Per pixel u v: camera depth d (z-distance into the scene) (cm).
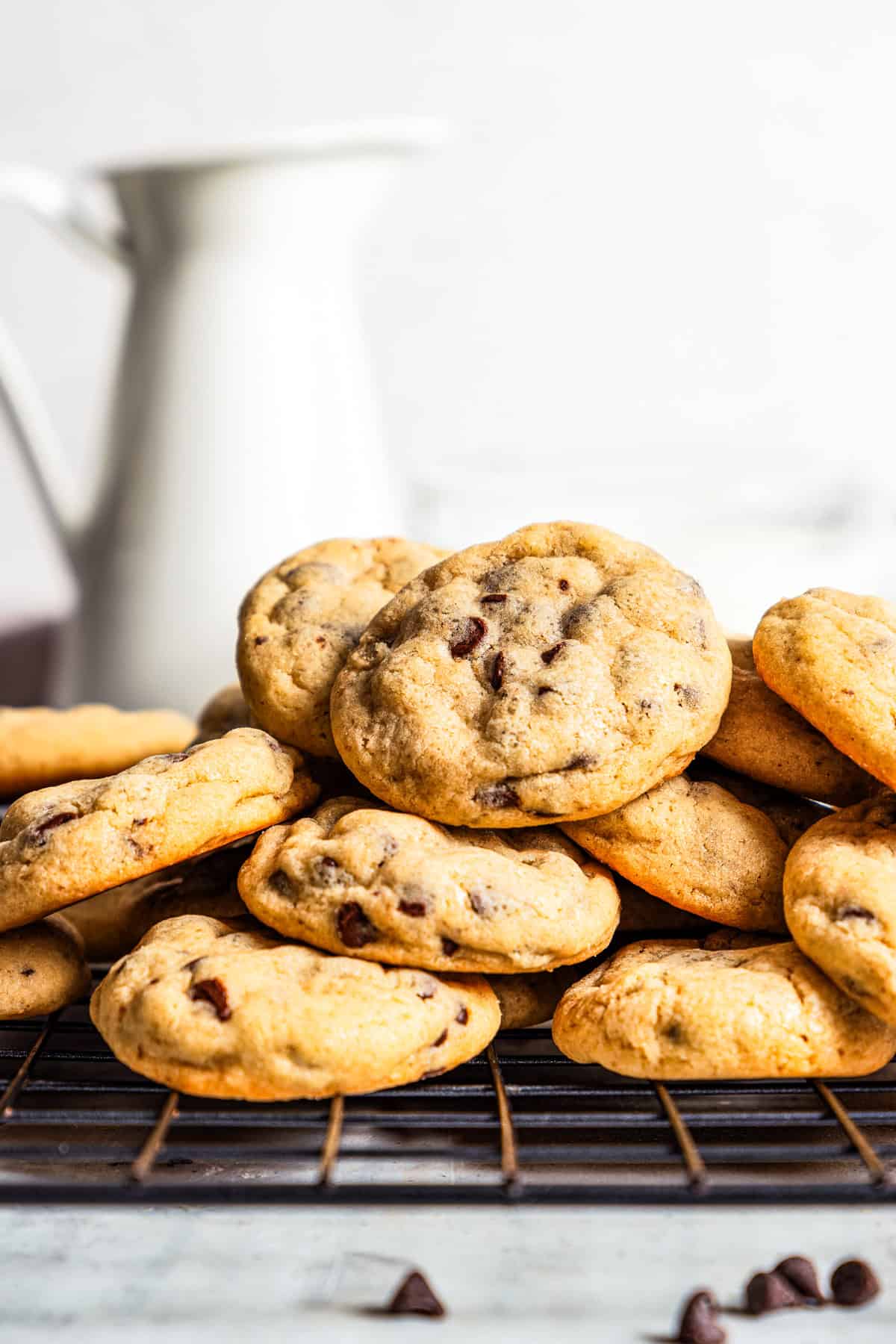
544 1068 41
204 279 60
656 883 41
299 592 44
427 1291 34
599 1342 33
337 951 38
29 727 48
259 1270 35
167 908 43
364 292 101
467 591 42
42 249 98
